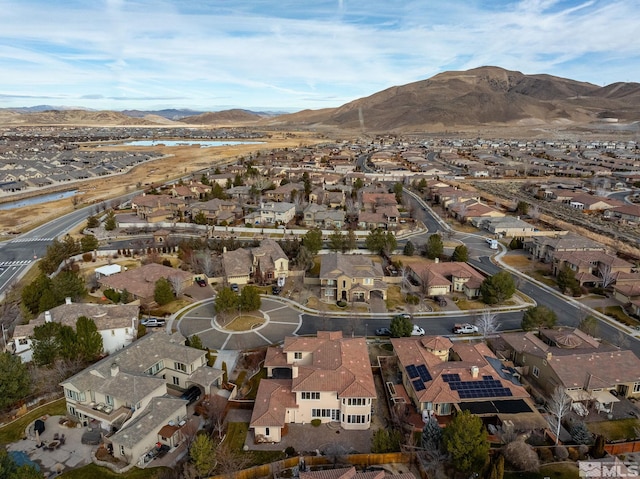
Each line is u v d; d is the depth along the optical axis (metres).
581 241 103.19
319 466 44.16
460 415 43.91
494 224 128.50
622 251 109.44
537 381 58.28
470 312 79.94
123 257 105.88
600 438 45.38
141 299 80.62
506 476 43.06
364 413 50.09
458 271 90.00
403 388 56.84
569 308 81.44
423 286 86.88
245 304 76.81
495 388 52.44
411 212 144.75
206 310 79.38
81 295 80.88
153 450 45.94
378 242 107.62
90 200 169.50
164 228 127.62
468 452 42.28
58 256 95.94
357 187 179.75
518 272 99.25
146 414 47.66
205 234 125.06
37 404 53.69
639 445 46.34
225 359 63.72
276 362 58.31
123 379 50.50
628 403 54.50
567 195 172.50
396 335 68.31
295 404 50.94
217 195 159.25
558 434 47.62
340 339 60.25
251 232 127.69
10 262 104.81
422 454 44.59
